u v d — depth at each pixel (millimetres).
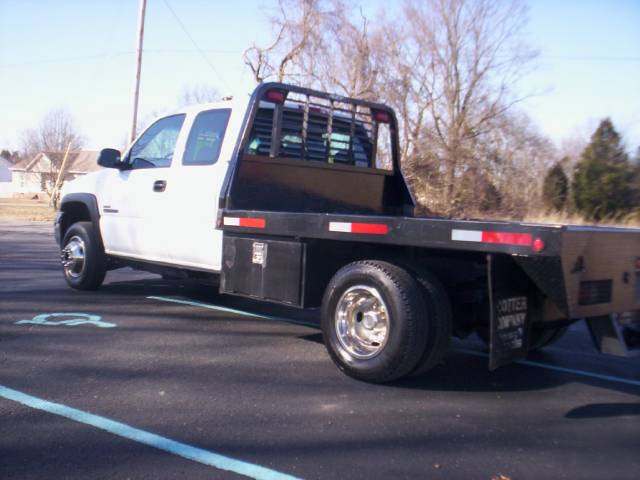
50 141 40438
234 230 6066
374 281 4863
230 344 6164
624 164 22344
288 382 5031
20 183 66500
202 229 6730
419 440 3977
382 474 3506
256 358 5691
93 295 8555
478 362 5895
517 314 4625
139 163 7805
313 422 4223
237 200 6398
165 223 7199
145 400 4559
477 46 24859
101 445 3797
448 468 3596
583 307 4301
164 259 7328
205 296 8781
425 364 4816
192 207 6848
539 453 3830
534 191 24203
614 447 3941
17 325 6703
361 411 4449
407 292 4727
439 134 25125
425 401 4707
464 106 25016
